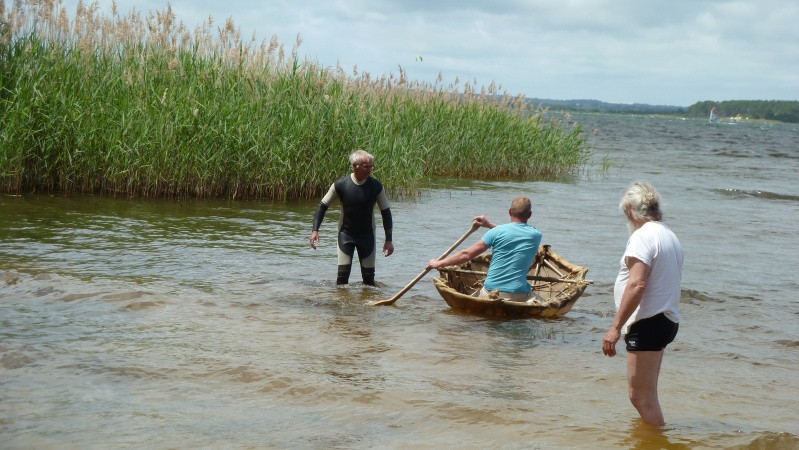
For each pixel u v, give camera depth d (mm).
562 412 5203
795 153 48000
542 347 6922
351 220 9164
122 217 12883
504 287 8234
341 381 5660
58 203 13836
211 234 11961
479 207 16484
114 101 15539
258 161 16125
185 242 11180
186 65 16562
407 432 4750
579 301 8961
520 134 24234
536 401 5418
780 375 6348
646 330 4867
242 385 5504
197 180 15875
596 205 17688
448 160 22938
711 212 17562
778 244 13406
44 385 5270
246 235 12078
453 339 7062
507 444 4598
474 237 12828
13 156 14477
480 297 8336
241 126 15898
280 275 9469
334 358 6254
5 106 14594
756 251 12594
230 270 9570
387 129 19031
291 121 16422
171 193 15578
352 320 7574
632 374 4961
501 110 24609
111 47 16547
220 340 6605
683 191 21922
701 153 42469
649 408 4965
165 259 9945
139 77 16062
